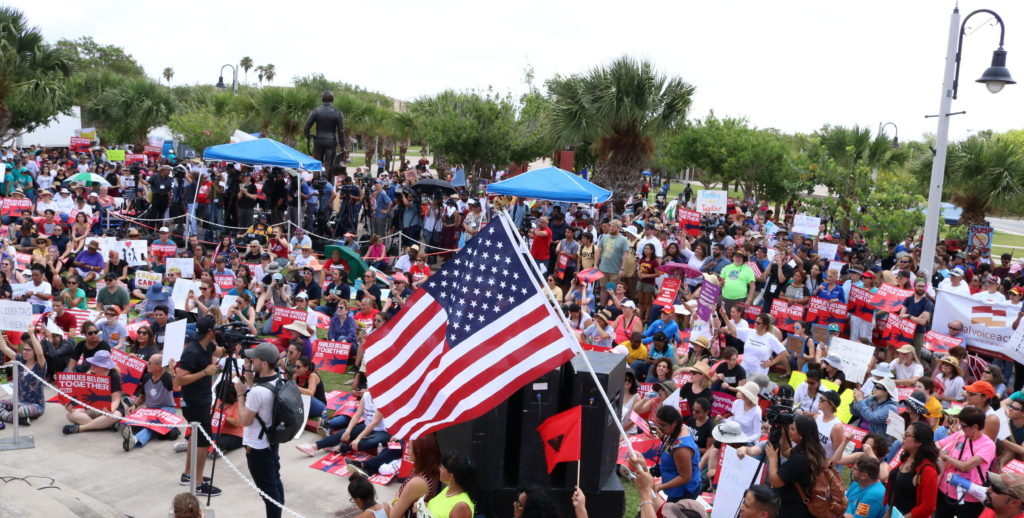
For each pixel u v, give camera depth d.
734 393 11.84
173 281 17.52
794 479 7.14
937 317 14.81
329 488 10.07
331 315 17.06
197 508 6.86
